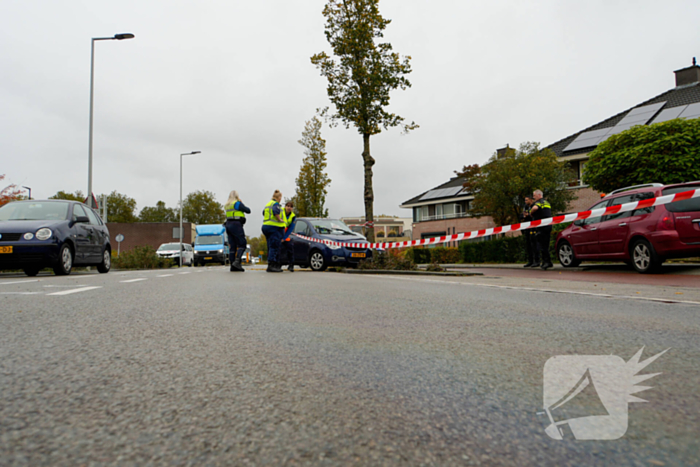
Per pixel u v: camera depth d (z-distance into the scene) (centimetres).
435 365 202
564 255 1168
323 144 2633
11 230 900
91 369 188
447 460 110
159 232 5519
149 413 139
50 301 411
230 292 522
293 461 109
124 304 398
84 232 1064
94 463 106
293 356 218
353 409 146
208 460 109
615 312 375
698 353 223
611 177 1930
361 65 1366
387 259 1145
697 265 975
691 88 3108
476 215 3209
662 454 113
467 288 612
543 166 2583
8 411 138
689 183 859
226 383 172
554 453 114
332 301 442
